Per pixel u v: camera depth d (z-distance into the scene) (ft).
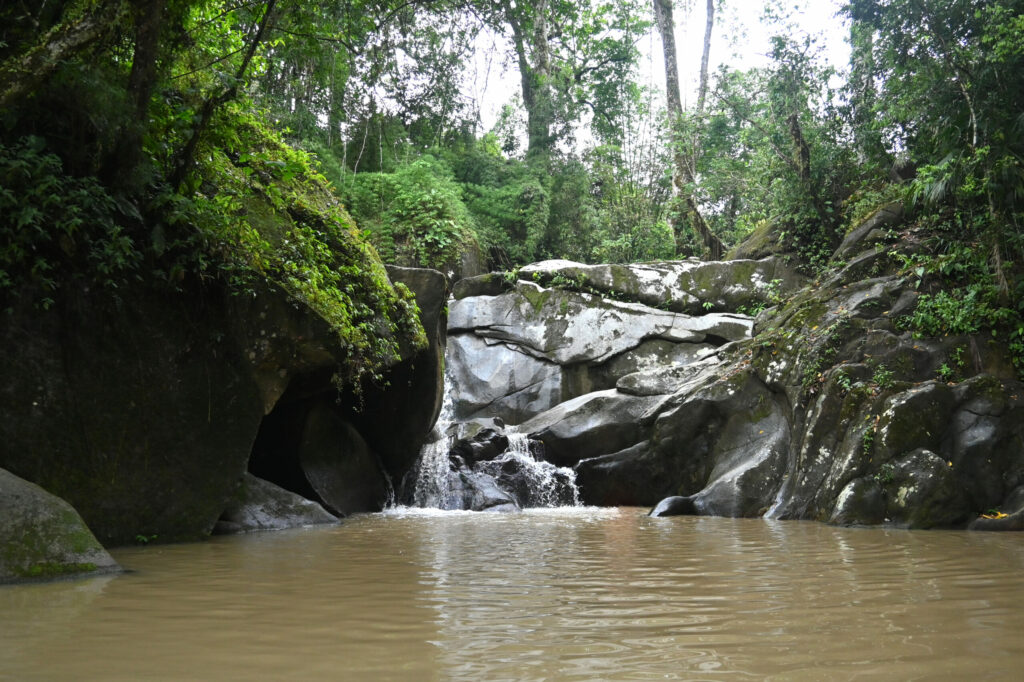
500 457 45.11
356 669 9.04
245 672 8.92
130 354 22.98
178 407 23.94
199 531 24.36
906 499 30.17
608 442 46.06
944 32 38.01
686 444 41.39
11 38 21.89
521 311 58.59
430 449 42.98
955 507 29.71
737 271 58.54
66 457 21.35
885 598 13.64
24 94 20.35
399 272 38.96
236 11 28.73
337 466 36.32
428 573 17.01
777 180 59.21
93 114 22.53
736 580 15.93
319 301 29.55
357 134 68.18
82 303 22.11
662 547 22.39
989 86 37.32
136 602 13.42
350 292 32.83
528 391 55.93
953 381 34.76
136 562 18.95
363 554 20.61
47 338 21.35
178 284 24.22
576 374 55.88
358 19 33.04
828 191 57.72
